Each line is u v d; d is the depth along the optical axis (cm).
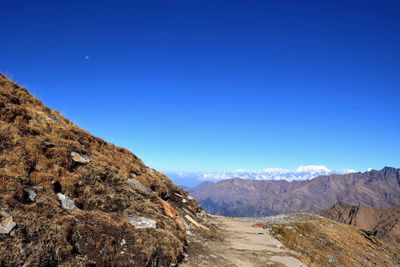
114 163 2234
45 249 1187
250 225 3566
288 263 2089
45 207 1350
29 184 1468
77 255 1280
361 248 4116
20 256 1112
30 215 1250
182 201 3053
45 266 1148
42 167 1614
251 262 1967
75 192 1648
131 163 2644
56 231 1268
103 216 1526
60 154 1778
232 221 3822
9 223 1173
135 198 1931
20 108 1933
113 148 2730
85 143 2258
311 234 3644
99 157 2136
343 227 4688
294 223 3803
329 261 3200
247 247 2319
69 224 1337
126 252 1425
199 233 2362
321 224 4169
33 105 2262
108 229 1472
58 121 2311
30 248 1154
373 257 4034
